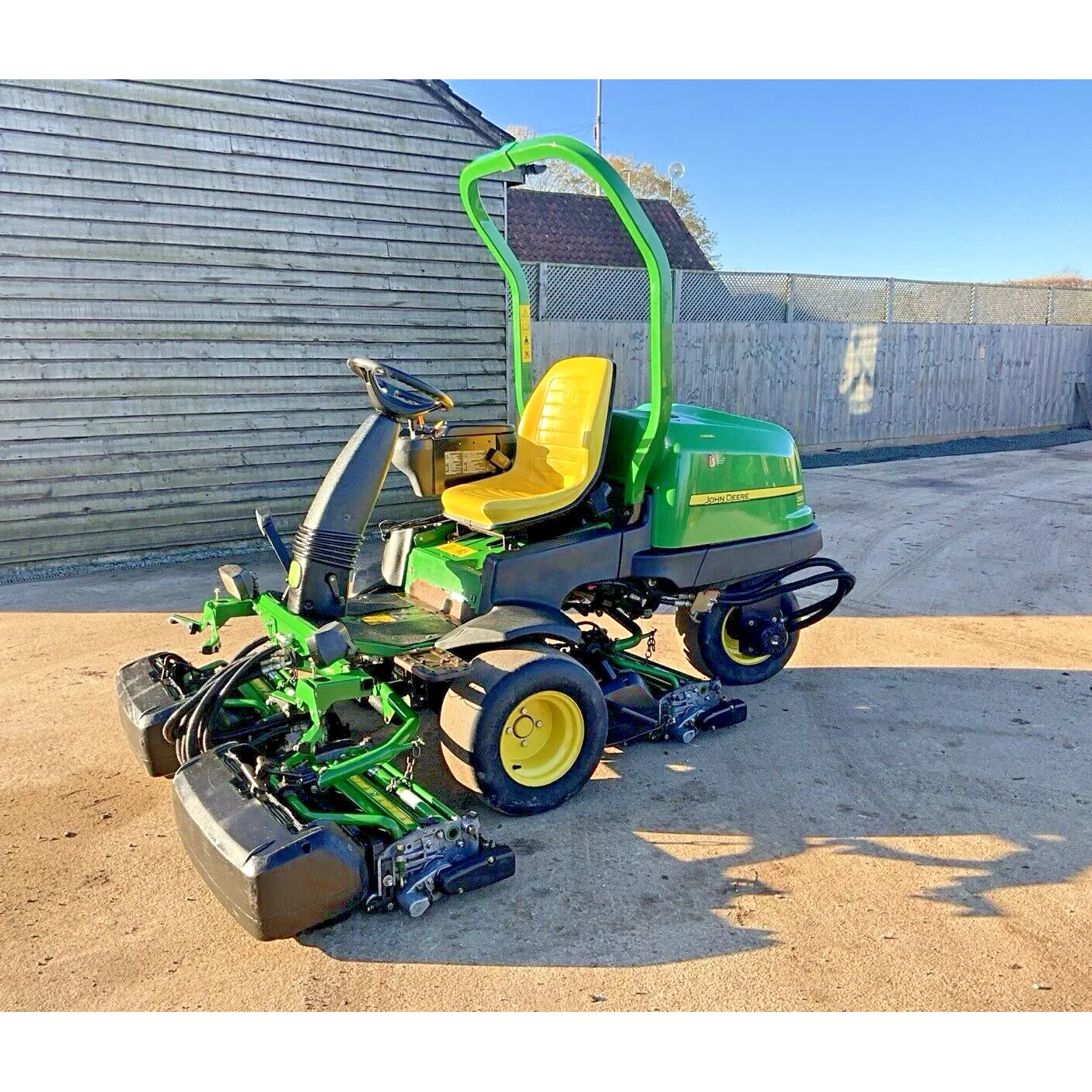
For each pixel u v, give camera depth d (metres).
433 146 8.86
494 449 4.55
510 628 3.51
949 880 3.16
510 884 3.16
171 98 7.49
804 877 3.19
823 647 5.70
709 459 4.21
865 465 13.14
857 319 14.96
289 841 2.65
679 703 4.27
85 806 3.66
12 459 7.27
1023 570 7.43
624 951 2.79
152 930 2.90
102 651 5.48
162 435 7.88
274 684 3.88
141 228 7.53
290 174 8.13
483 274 9.47
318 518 3.46
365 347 8.82
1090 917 2.95
